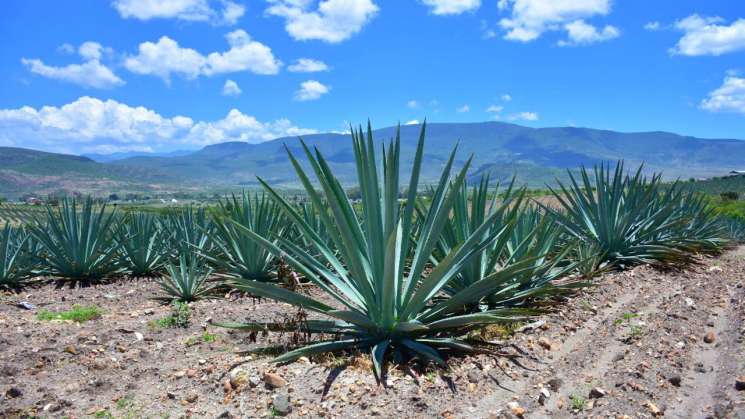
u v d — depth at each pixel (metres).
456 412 3.55
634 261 9.25
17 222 11.13
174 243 10.34
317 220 9.44
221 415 3.47
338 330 4.82
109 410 3.58
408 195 4.69
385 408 3.54
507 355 4.53
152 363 4.43
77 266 9.03
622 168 9.44
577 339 5.08
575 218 9.84
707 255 10.88
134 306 7.12
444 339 4.52
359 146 4.33
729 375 4.10
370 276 4.72
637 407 3.62
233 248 8.37
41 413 3.50
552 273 6.96
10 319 5.88
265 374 3.87
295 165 4.34
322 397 3.66
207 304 6.96
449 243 5.90
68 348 4.55
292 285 6.32
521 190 5.34
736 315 5.72
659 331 5.21
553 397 3.81
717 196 39.50
